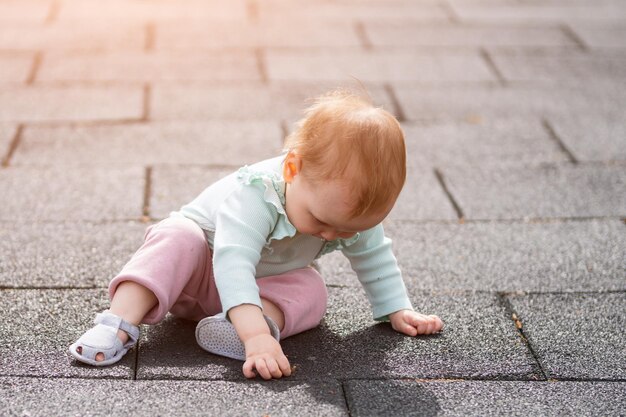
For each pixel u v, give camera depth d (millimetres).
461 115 4547
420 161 4031
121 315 2420
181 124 4289
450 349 2572
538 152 4180
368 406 2275
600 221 3539
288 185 2400
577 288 2996
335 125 2273
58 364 2404
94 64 4938
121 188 3641
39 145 3998
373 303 2678
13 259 3018
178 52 5172
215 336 2428
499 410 2295
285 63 5086
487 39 5645
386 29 5750
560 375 2475
